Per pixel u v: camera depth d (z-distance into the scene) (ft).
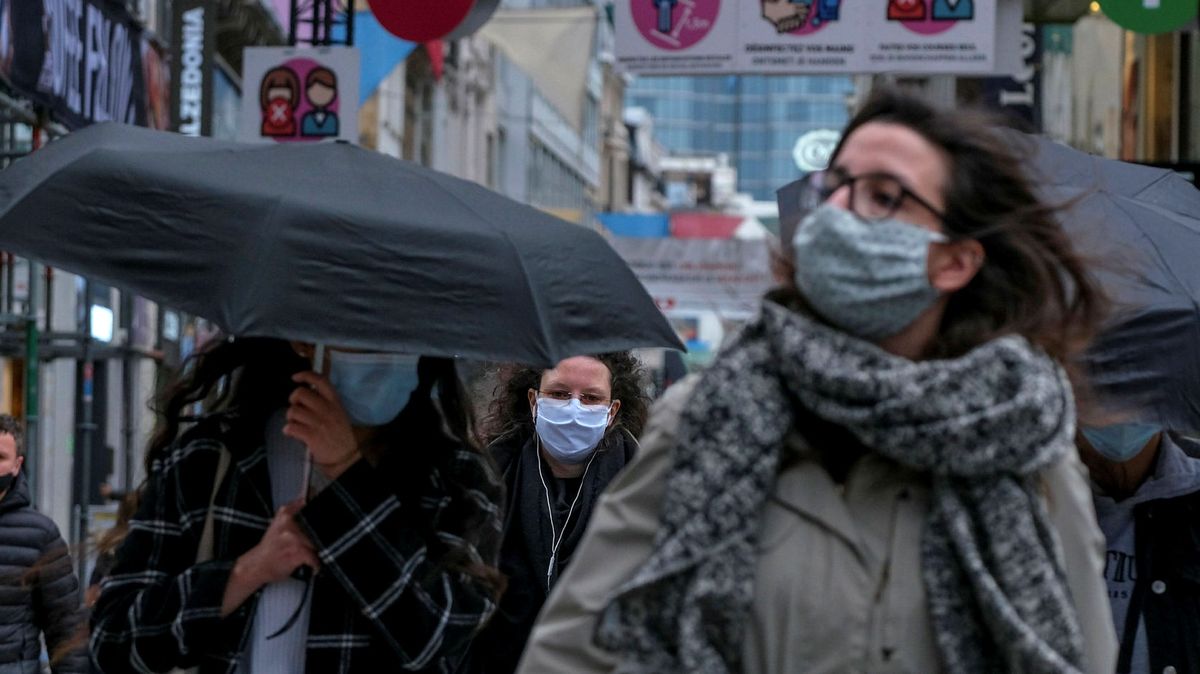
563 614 11.61
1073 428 11.19
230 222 15.52
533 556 24.22
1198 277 19.25
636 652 11.23
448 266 15.94
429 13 42.75
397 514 15.93
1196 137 69.62
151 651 15.57
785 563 11.14
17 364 70.64
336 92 50.31
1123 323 18.53
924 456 10.86
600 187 307.99
